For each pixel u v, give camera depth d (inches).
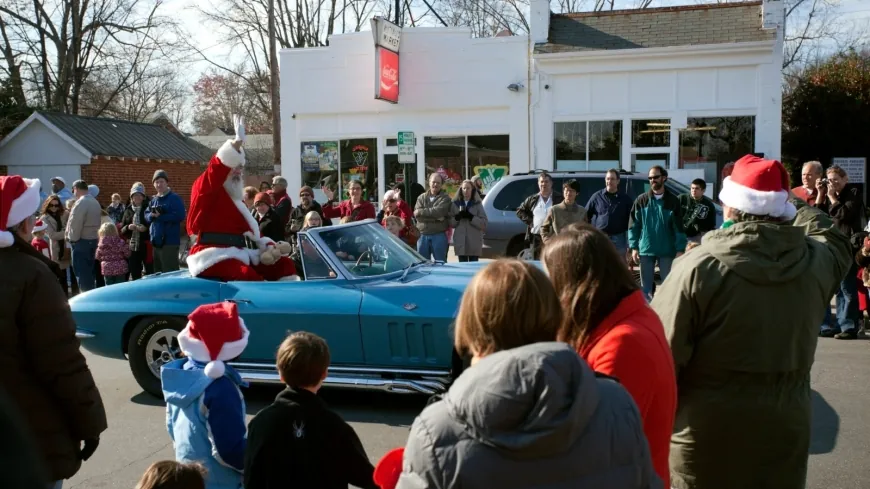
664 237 348.2
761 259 99.6
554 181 475.5
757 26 627.8
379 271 242.4
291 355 116.0
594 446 63.1
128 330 255.1
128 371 299.6
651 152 645.3
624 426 66.2
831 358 285.3
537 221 393.7
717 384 102.3
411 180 701.3
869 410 222.1
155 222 448.5
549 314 74.4
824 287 104.8
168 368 131.6
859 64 859.4
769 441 100.3
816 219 125.6
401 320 219.0
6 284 105.0
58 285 111.3
